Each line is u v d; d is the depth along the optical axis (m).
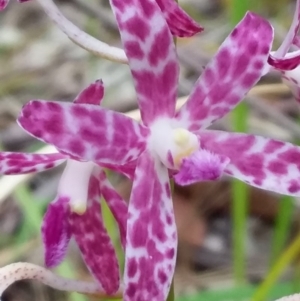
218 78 0.09
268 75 0.17
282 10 0.21
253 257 0.18
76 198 0.09
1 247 0.18
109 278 0.10
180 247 0.19
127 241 0.08
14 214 0.19
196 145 0.09
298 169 0.09
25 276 0.09
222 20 0.22
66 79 0.23
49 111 0.08
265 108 0.17
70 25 0.09
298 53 0.09
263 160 0.09
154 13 0.08
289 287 0.15
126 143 0.08
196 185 0.19
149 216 0.09
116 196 0.10
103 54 0.09
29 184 0.19
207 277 0.18
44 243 0.09
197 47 0.18
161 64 0.09
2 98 0.22
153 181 0.09
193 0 0.24
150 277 0.08
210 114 0.09
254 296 0.13
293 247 0.13
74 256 0.18
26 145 0.20
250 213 0.19
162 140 0.09
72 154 0.08
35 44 0.24
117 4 0.08
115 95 0.22
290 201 0.15
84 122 0.08
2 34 0.24
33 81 0.23
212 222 0.19
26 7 0.25
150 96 0.09
